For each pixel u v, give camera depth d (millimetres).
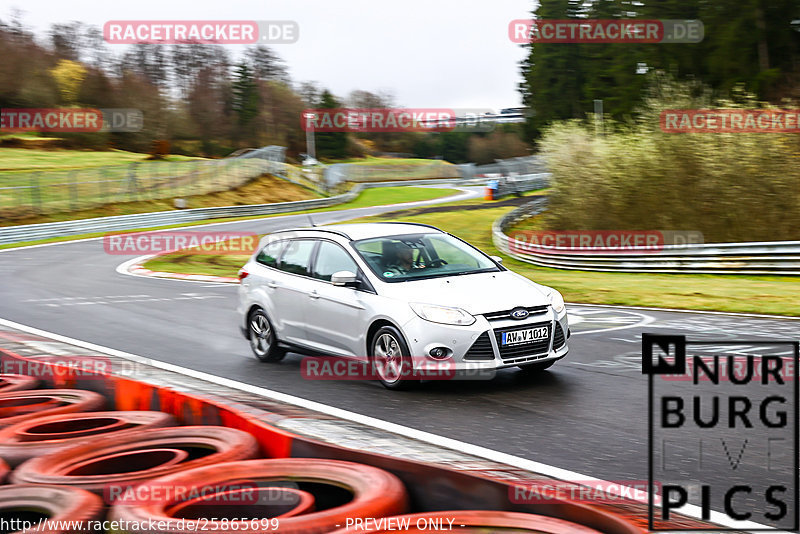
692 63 43281
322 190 66062
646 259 19844
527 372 7621
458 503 3289
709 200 22828
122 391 5582
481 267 7781
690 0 43938
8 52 74312
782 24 40281
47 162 61938
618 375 7320
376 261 7566
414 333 6773
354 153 112875
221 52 87062
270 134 91688
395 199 65062
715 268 18562
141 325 11188
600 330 10258
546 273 20953
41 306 13656
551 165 27625
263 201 56469
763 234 22328
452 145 124812
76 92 75562
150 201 48844
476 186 89438
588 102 57281
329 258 7898
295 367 8156
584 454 4996
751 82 38406
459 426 5754
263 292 8414
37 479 3480
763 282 16484
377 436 4809
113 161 64500
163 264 23438
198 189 53719
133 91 78125
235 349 9258
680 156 23422
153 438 4109
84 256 26594
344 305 7426
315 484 3391
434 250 7859
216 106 87625
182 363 8406
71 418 4742
